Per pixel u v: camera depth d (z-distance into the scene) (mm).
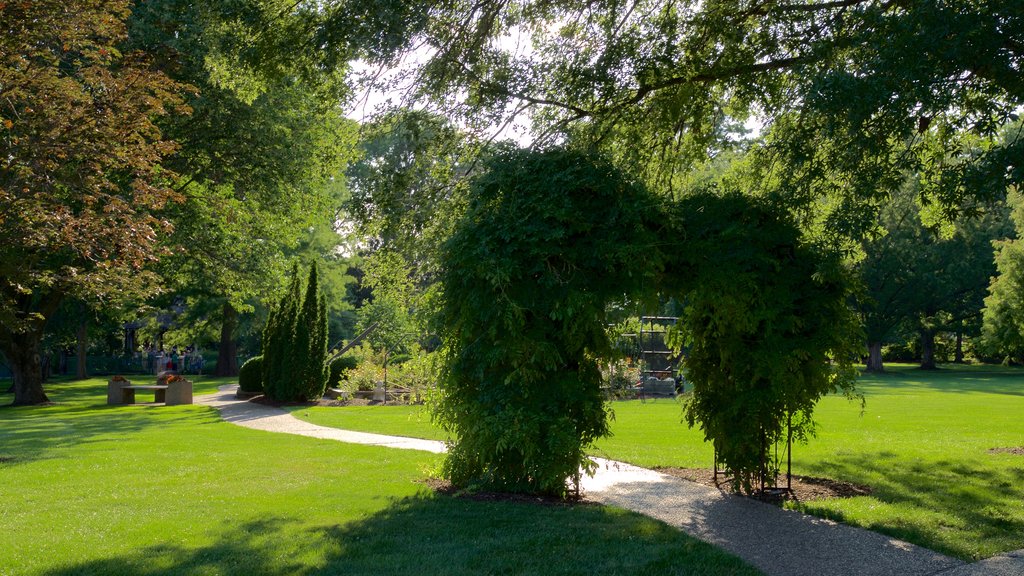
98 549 5809
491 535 6352
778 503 8055
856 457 11367
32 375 25938
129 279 11727
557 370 7977
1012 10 7297
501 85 10734
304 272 40688
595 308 7578
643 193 7844
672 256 7816
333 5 10742
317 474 9461
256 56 11125
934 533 6668
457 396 8195
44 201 10648
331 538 6176
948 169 8492
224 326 43094
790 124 10930
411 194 10555
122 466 10211
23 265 11031
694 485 9070
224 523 6695
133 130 11133
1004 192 7465
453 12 10719
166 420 18031
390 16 9469
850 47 9508
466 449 7961
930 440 13453
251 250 24453
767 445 8727
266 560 5539
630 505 7906
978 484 9125
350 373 23969
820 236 8891
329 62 10453
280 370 22641
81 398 29641
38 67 10852
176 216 21719
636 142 11625
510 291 7676
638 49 10625
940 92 7641
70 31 10609
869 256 45531
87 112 10508
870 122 8375
